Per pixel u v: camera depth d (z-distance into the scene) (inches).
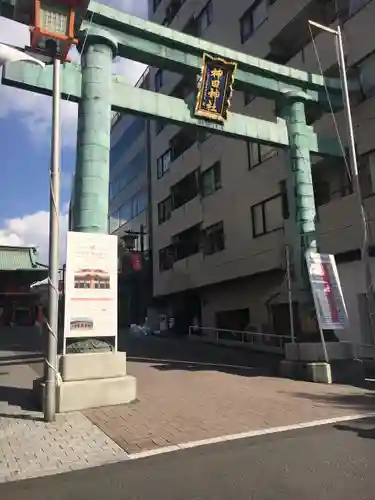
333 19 691.4
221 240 928.9
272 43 796.6
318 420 294.8
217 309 960.9
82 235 364.8
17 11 327.9
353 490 169.9
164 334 1101.1
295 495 167.2
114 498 173.5
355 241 593.3
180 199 1131.3
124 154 1530.5
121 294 1459.2
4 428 281.4
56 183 319.0
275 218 767.1
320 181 697.6
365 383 437.1
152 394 381.1
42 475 205.8
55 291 314.2
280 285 758.5
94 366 346.3
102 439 259.4
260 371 510.9
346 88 515.5
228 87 478.6
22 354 636.1
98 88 401.1
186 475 196.1
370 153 607.5
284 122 539.8
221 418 304.0
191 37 463.2
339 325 477.7
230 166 906.1
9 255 1406.3
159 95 444.8
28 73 376.5
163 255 1191.6
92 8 406.0
